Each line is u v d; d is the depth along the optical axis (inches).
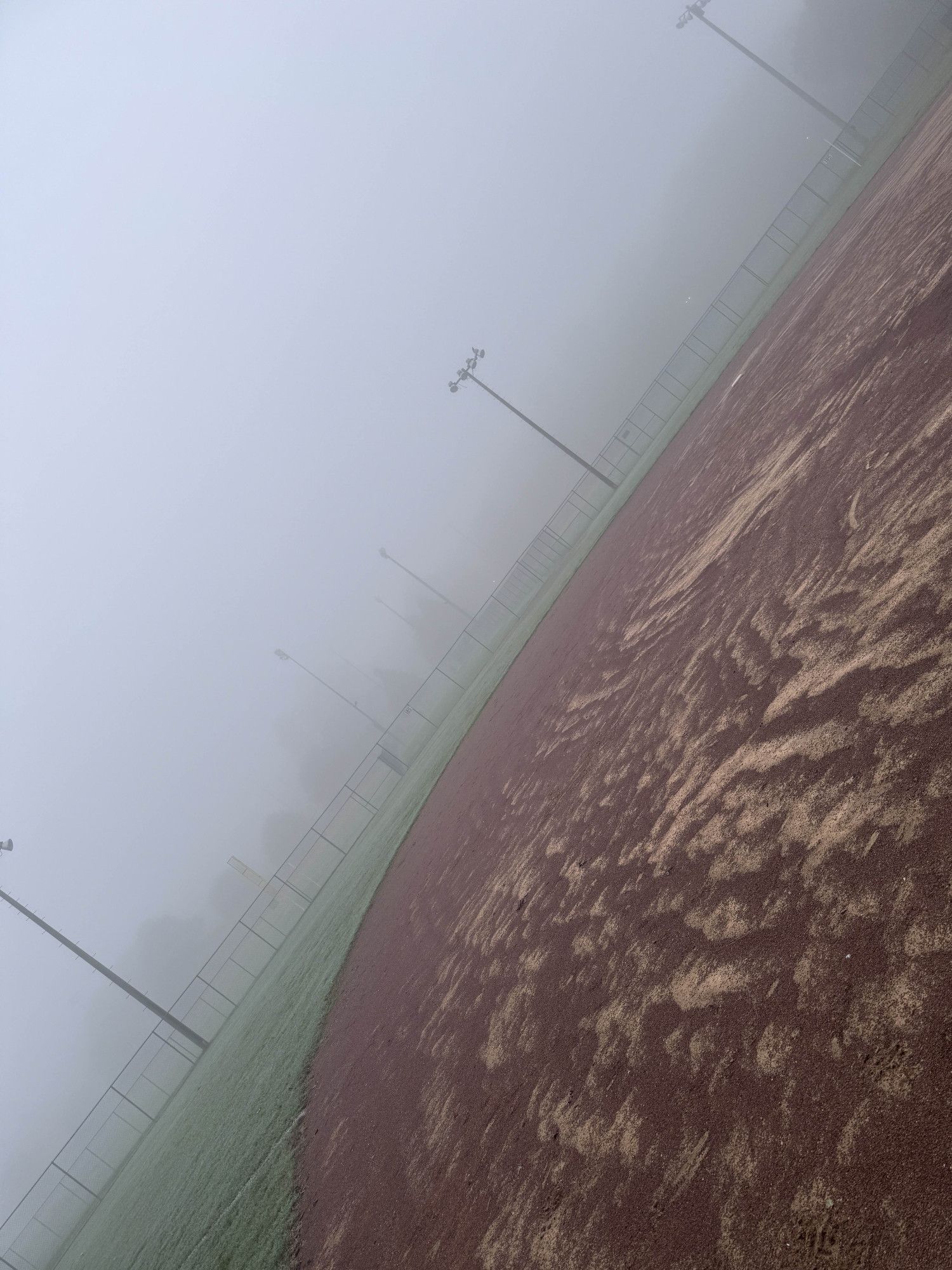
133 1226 685.3
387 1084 391.2
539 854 427.2
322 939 929.5
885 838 196.9
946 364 378.9
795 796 240.5
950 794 188.7
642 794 355.3
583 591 969.5
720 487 663.8
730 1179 171.9
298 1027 665.0
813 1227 149.0
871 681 246.8
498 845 517.0
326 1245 315.0
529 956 345.4
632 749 406.6
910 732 214.5
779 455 557.0
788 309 1059.9
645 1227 183.0
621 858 327.3
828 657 282.8
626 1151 205.5
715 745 317.7
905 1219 136.6
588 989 277.6
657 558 695.1
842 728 243.0
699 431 1013.2
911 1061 153.9
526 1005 314.0
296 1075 542.0
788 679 300.0
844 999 176.1
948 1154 137.7
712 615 434.6
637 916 280.7
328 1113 435.8
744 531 497.0
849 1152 152.7
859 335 583.5
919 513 299.7
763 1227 157.6
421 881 659.4
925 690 221.1
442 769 1023.6
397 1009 466.6
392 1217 288.4
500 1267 217.3
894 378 433.7
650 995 240.4
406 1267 255.9
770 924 213.5
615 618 668.7
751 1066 186.5
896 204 850.1
